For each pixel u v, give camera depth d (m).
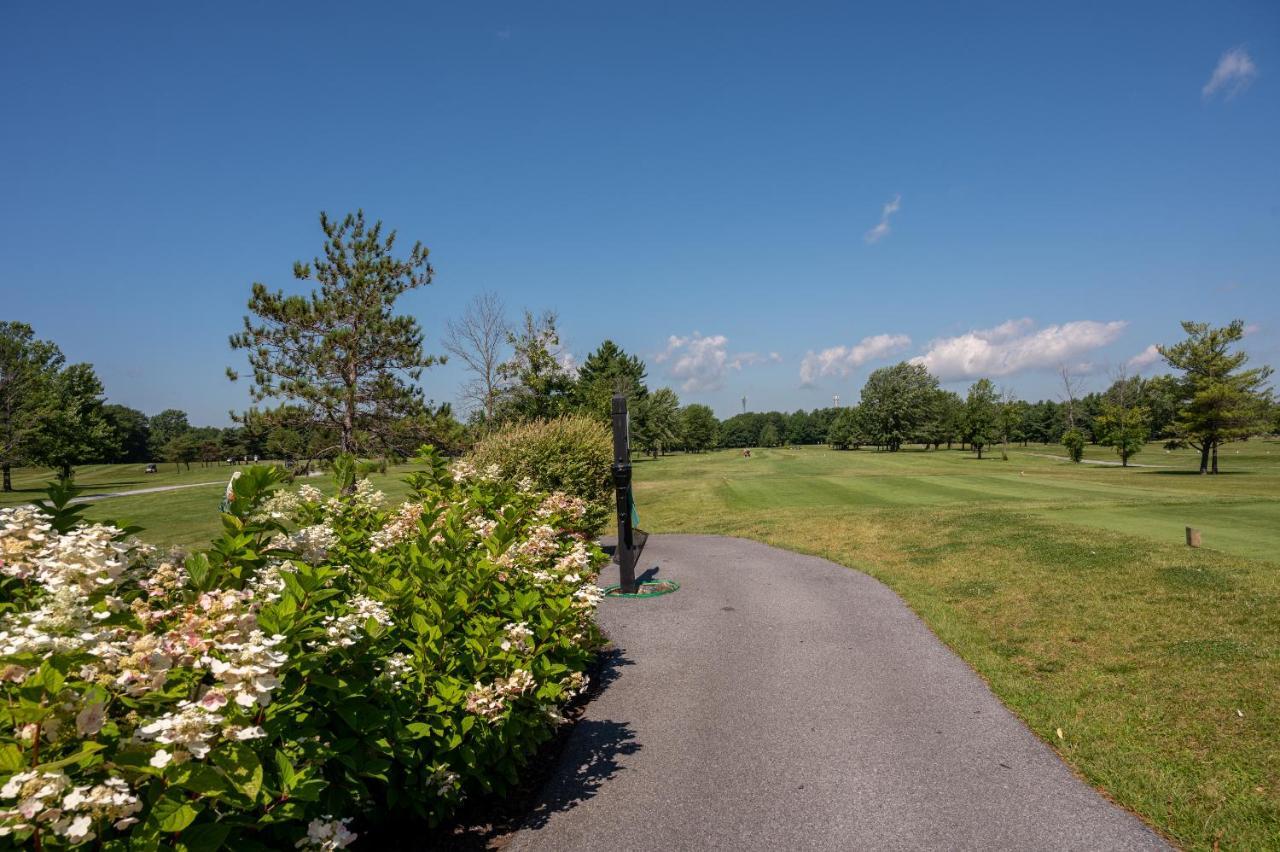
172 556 3.50
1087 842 3.72
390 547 5.30
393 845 3.70
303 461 15.78
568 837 3.83
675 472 44.94
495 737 3.91
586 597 5.26
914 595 9.32
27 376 40.94
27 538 3.08
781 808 4.13
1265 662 5.84
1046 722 5.25
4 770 1.90
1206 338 35.66
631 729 5.33
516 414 23.05
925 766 4.63
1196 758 4.55
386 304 16.66
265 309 15.09
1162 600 7.92
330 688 2.85
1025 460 54.97
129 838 2.01
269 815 2.38
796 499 24.34
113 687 2.37
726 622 8.28
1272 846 3.59
